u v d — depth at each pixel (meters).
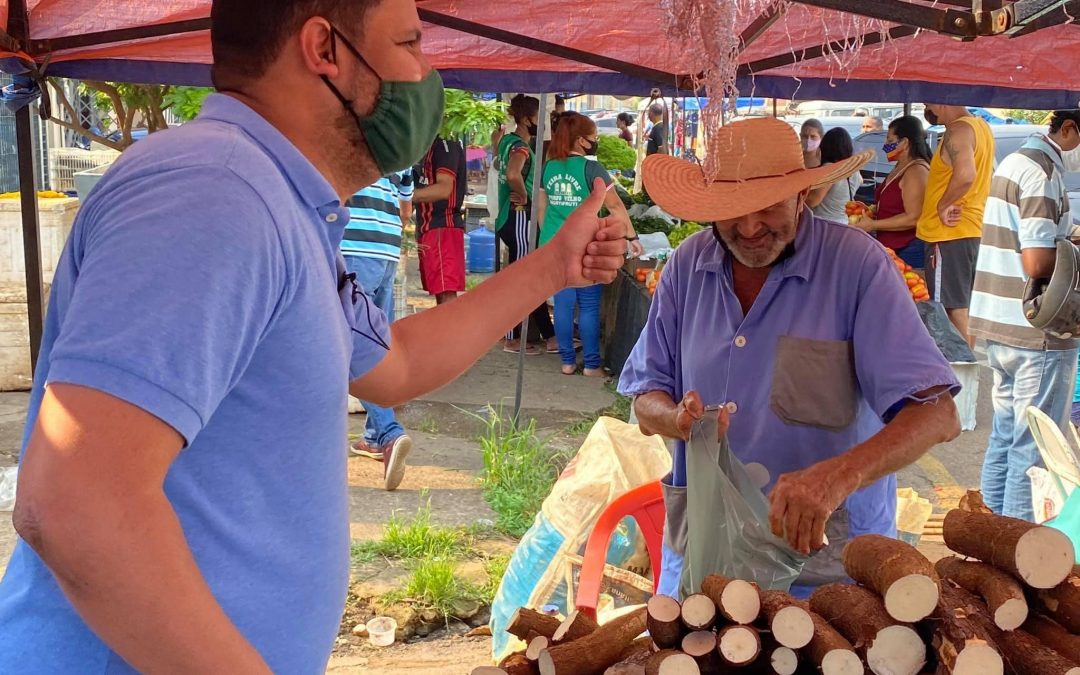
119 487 1.06
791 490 2.11
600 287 7.87
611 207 6.74
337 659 3.63
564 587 3.27
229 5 1.37
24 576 1.35
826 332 2.45
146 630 1.08
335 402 1.40
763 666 1.71
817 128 8.20
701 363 2.58
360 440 5.63
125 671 1.28
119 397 1.06
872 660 1.58
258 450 1.30
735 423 2.53
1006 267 4.38
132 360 1.07
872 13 1.74
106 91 5.84
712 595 1.76
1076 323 3.96
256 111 1.38
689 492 2.28
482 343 2.01
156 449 1.08
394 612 3.88
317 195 1.35
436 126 1.52
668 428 2.51
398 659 3.66
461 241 7.80
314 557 1.41
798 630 1.65
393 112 1.42
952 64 3.49
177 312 1.10
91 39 3.01
